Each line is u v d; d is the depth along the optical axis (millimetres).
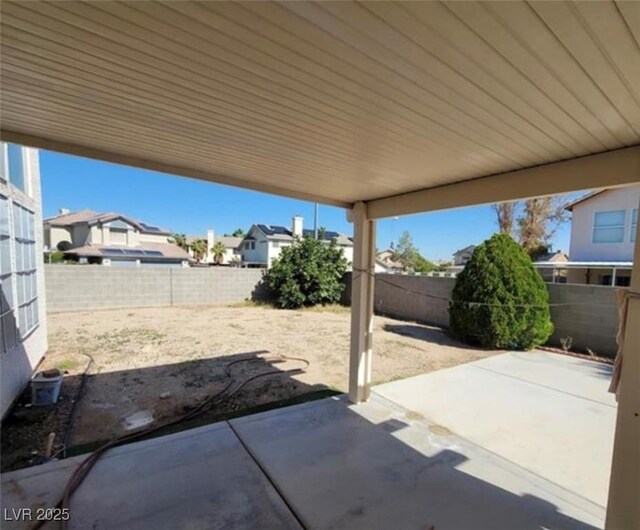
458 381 4738
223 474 2625
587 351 6098
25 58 1400
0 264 3359
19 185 4145
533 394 4289
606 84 1461
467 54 1296
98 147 2457
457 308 6930
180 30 1216
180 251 22844
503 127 1941
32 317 4637
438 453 2979
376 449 3016
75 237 22266
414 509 2314
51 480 2480
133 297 10281
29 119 2008
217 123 2025
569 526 2199
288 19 1134
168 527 2104
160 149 2477
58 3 1075
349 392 4047
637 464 1988
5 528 2057
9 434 3141
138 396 4051
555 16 1069
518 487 2561
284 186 3387
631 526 1998
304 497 2400
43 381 3715
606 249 12242
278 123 2000
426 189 3354
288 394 4270
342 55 1338
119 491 2402
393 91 1598
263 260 24641
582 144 2148
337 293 11883
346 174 2969
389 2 1031
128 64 1447
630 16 1051
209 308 10734
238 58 1388
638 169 2115
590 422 3572
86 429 3254
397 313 10078
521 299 6227
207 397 4078
